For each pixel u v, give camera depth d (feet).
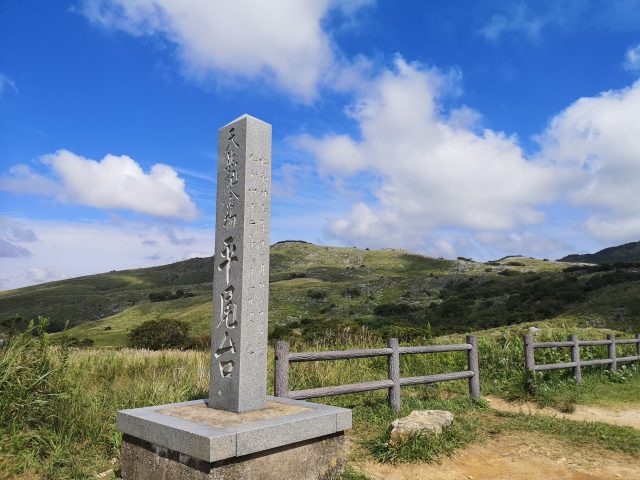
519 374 28.22
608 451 16.35
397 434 15.75
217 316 13.60
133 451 11.92
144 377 26.20
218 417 11.77
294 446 11.42
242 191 13.53
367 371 28.84
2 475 12.39
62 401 15.93
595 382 30.58
